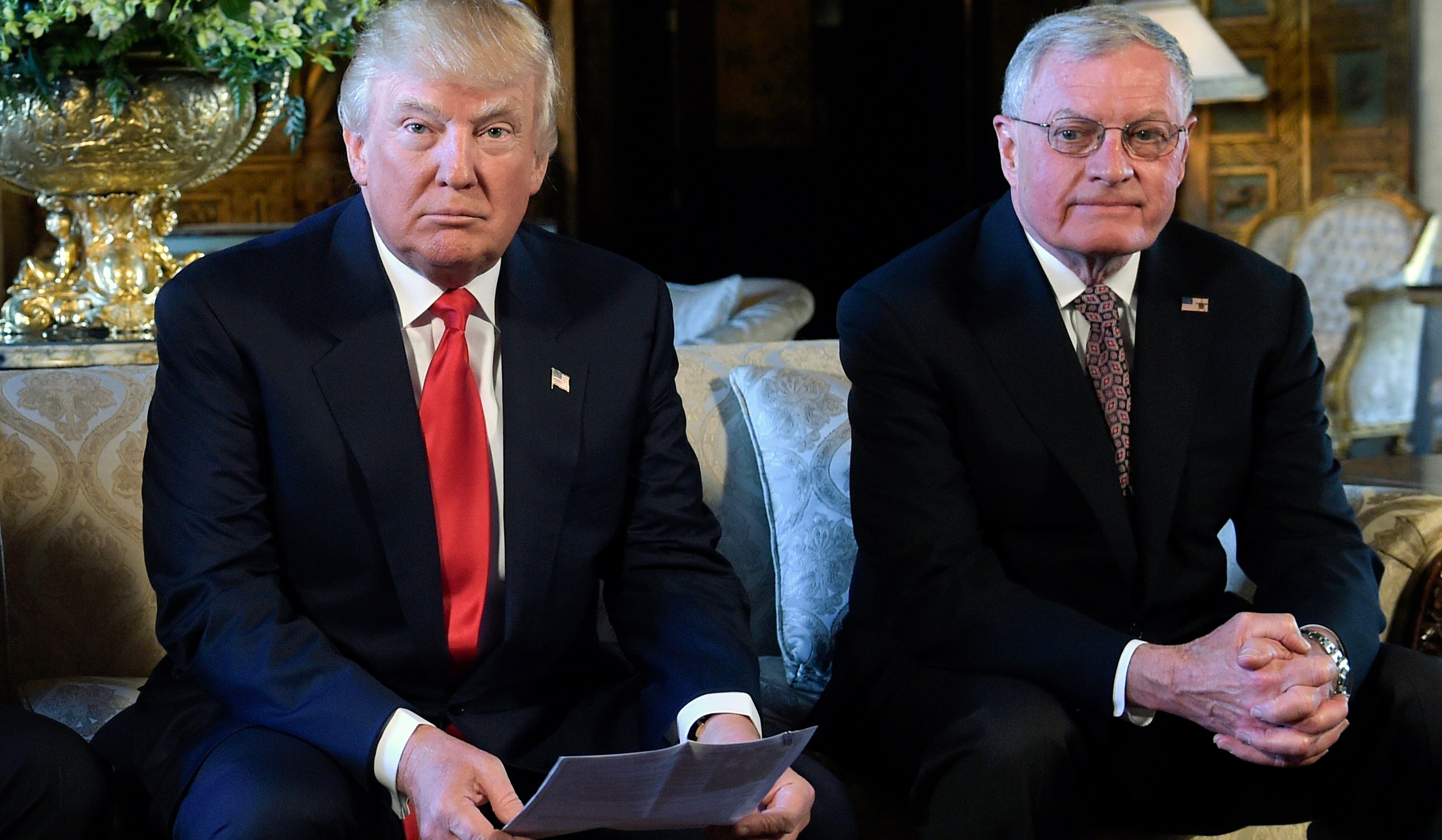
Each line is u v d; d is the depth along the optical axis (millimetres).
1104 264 1915
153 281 2281
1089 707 1712
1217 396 1926
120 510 2002
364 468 1584
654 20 8164
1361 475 2316
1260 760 1611
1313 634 1734
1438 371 6438
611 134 7758
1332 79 6906
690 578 1737
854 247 8938
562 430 1653
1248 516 1989
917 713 1775
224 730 1551
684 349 2354
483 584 1628
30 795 1460
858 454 1941
